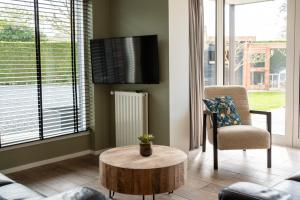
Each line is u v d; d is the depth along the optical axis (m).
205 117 4.09
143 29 3.96
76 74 4.09
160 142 3.96
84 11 4.11
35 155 3.77
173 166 2.58
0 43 3.38
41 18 3.68
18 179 3.39
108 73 4.04
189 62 4.23
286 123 4.52
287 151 4.26
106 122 4.40
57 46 3.86
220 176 3.39
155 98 3.95
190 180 3.28
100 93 4.29
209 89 4.16
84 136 4.25
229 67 5.04
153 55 3.74
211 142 3.72
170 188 2.58
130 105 4.04
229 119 3.89
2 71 3.41
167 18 3.72
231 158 3.98
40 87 3.71
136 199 2.87
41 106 3.74
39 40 3.67
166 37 3.75
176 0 3.81
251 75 4.89
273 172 3.49
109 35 4.33
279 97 4.61
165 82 3.83
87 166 3.80
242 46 4.93
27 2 3.55
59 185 3.23
